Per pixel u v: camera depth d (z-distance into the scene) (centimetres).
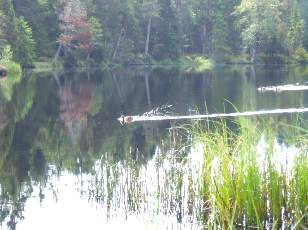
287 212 859
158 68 6206
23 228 926
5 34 5459
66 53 6269
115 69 6012
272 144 914
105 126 2028
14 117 2277
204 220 912
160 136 1764
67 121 2167
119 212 984
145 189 1052
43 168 1339
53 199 1073
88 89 3547
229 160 880
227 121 2044
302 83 3850
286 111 2350
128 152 1512
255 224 845
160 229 884
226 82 4038
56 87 3662
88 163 1385
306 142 902
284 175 873
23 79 4366
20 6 6278
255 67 6269
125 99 2969
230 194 863
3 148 1606
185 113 2362
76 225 934
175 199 1001
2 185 1183
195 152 1199
